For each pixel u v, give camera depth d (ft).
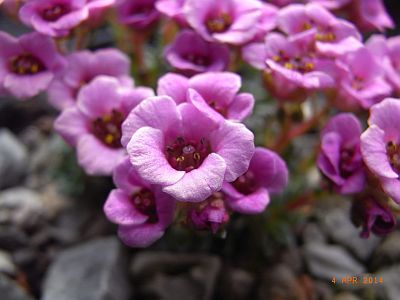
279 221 0.25
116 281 0.23
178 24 0.21
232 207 0.16
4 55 0.19
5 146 0.30
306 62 0.18
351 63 0.19
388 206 0.17
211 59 0.19
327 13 0.19
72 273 0.24
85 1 0.18
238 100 0.16
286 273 0.24
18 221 0.26
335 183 0.17
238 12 0.19
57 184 0.29
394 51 0.21
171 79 0.16
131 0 0.22
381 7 0.23
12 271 0.24
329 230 0.27
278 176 0.17
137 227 0.15
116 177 0.16
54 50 0.18
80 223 0.27
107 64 0.20
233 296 0.24
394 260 0.25
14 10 0.21
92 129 0.18
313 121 0.22
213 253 0.25
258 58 0.18
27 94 0.18
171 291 0.23
